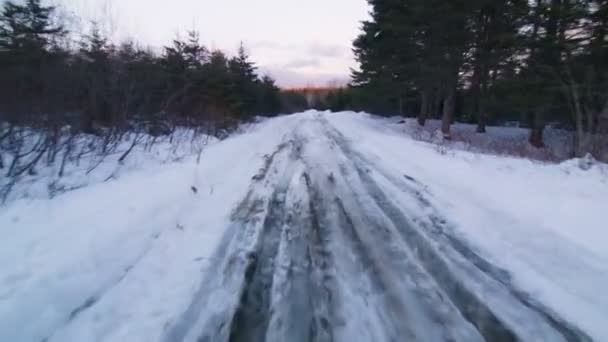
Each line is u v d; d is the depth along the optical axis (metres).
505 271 3.28
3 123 6.71
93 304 2.88
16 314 2.73
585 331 2.50
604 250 3.70
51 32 9.78
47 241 3.97
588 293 2.96
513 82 14.31
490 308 2.74
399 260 3.47
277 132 14.27
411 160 8.18
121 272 3.36
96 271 3.38
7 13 13.15
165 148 10.98
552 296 2.90
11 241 3.96
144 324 2.61
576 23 12.08
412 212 4.76
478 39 15.48
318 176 6.59
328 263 3.41
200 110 16.48
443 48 15.47
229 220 4.53
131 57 10.84
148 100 10.73
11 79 6.95
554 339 2.42
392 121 25.11
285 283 3.08
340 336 2.44
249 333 2.48
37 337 2.52
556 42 12.41
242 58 33.47
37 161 7.16
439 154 8.99
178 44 22.20
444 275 3.20
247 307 2.76
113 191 5.96
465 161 8.09
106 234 4.16
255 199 5.31
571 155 10.30
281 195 5.48
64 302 2.91
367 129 16.00
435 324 2.56
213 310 2.74
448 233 4.10
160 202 5.33
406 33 17.55
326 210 4.82
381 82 23.00
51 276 3.25
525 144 13.02
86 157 8.68
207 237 4.04
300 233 4.09
